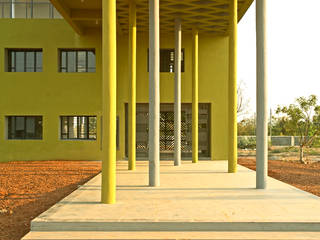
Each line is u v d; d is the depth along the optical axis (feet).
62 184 30.17
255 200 21.07
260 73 26.48
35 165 43.60
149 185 26.53
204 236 15.21
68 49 50.78
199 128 50.52
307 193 23.58
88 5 40.86
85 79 49.47
